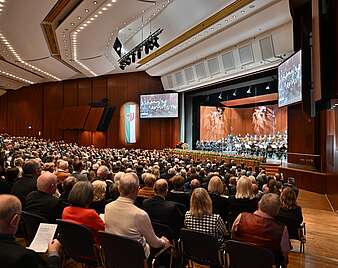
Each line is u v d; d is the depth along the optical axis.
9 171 6.55
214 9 13.41
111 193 5.16
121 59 18.05
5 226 2.20
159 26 16.59
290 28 13.27
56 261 2.48
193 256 3.82
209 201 3.96
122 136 26.95
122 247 3.18
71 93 29.19
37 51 17.80
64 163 7.92
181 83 22.58
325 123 12.05
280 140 23.67
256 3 12.46
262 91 22.61
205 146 24.08
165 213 4.34
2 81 27.33
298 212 5.27
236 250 3.27
